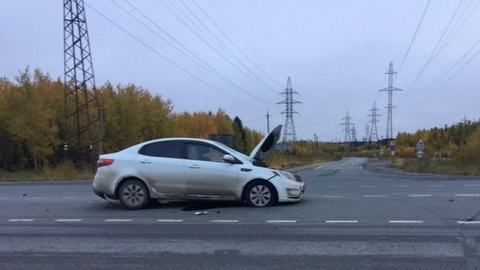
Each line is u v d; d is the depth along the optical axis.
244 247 7.68
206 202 12.48
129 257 7.20
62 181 25.92
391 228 8.90
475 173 29.81
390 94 75.56
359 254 7.17
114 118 42.06
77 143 40.03
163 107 49.66
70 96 42.53
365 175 32.12
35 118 35.81
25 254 7.43
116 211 11.27
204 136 67.12
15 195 15.44
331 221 9.65
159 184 11.37
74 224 9.72
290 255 7.19
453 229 8.76
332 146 164.00
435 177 27.42
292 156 88.31
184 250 7.55
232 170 11.41
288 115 71.88
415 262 6.73
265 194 11.48
